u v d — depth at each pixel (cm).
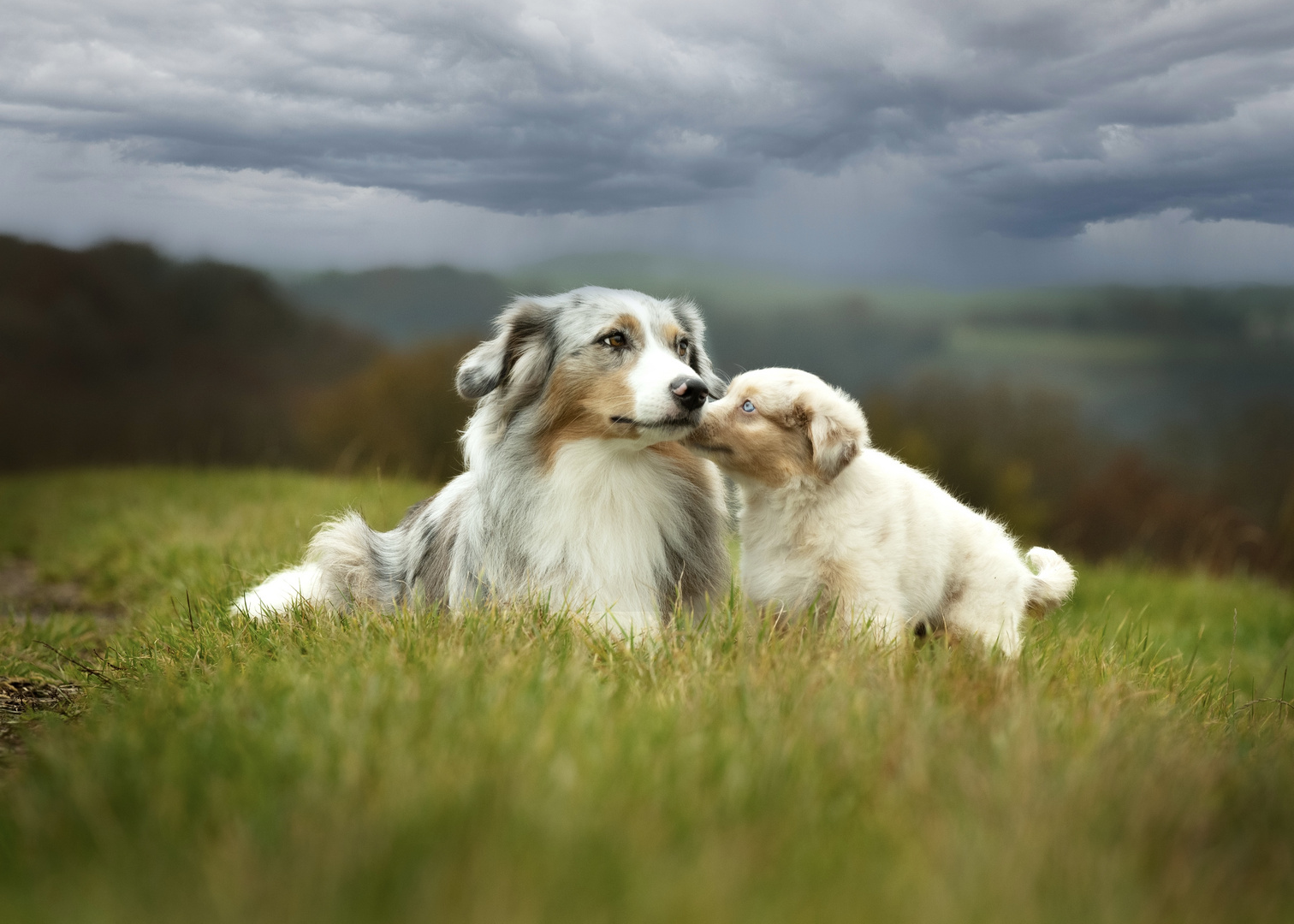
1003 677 314
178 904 176
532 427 435
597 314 426
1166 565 1112
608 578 427
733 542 679
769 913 176
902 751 248
